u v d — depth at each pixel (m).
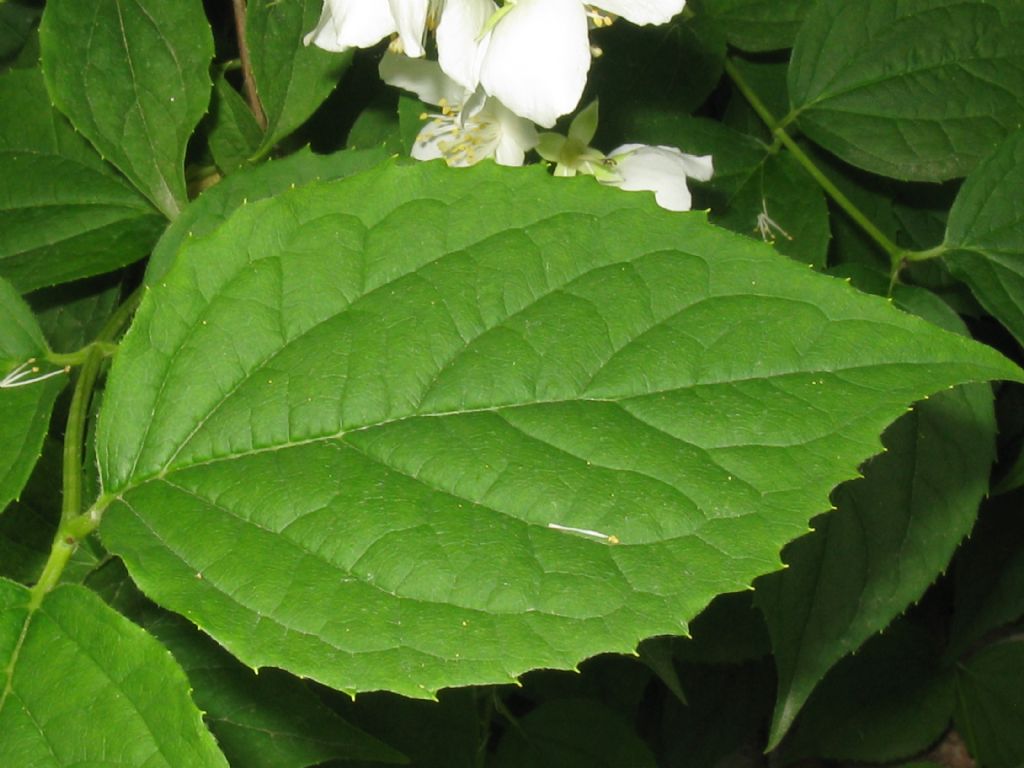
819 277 0.18
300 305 0.19
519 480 0.17
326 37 0.23
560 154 0.26
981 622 0.40
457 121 0.26
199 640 0.24
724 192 0.29
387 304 0.19
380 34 0.21
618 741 0.39
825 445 0.17
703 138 0.29
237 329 0.19
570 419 0.18
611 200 0.19
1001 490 0.28
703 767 0.44
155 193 0.26
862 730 0.42
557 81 0.21
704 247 0.18
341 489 0.18
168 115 0.26
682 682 0.45
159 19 0.26
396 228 0.19
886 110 0.29
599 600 0.16
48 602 0.17
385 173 0.19
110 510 0.18
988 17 0.29
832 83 0.29
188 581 0.17
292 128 0.26
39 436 0.21
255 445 0.18
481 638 0.16
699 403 0.17
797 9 0.30
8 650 0.17
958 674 0.42
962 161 0.28
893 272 0.28
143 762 0.16
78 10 0.25
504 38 0.21
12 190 0.27
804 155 0.29
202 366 0.18
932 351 0.17
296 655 0.16
